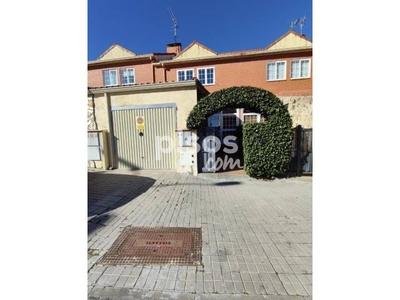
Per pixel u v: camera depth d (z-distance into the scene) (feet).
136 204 14.51
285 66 40.60
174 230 10.62
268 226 11.09
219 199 15.70
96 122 26.22
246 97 21.22
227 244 9.27
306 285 6.77
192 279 7.04
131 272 7.38
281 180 21.43
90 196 16.26
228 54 41.47
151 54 44.68
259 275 7.23
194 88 24.13
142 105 25.16
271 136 21.21
